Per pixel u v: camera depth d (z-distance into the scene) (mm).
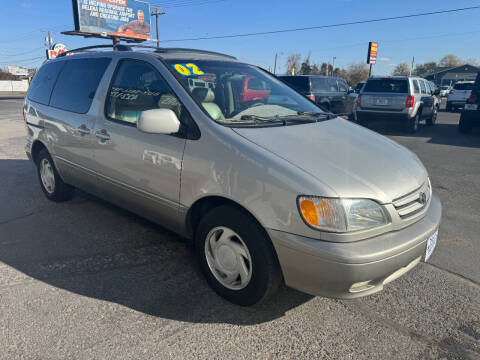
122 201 3410
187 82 2959
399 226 2283
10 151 8047
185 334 2363
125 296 2744
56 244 3539
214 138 2555
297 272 2219
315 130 2918
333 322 2516
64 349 2205
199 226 2732
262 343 2305
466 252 3561
